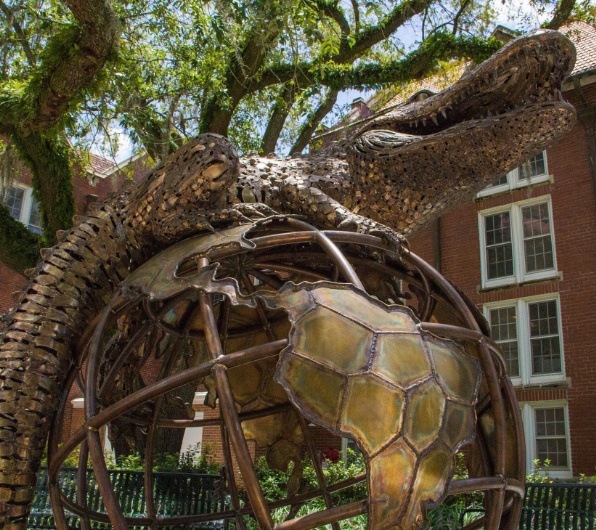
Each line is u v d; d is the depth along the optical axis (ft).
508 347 47.65
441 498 6.86
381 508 6.54
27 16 30.12
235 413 7.08
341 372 7.04
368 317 7.63
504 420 8.61
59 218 34.24
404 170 11.85
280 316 13.82
